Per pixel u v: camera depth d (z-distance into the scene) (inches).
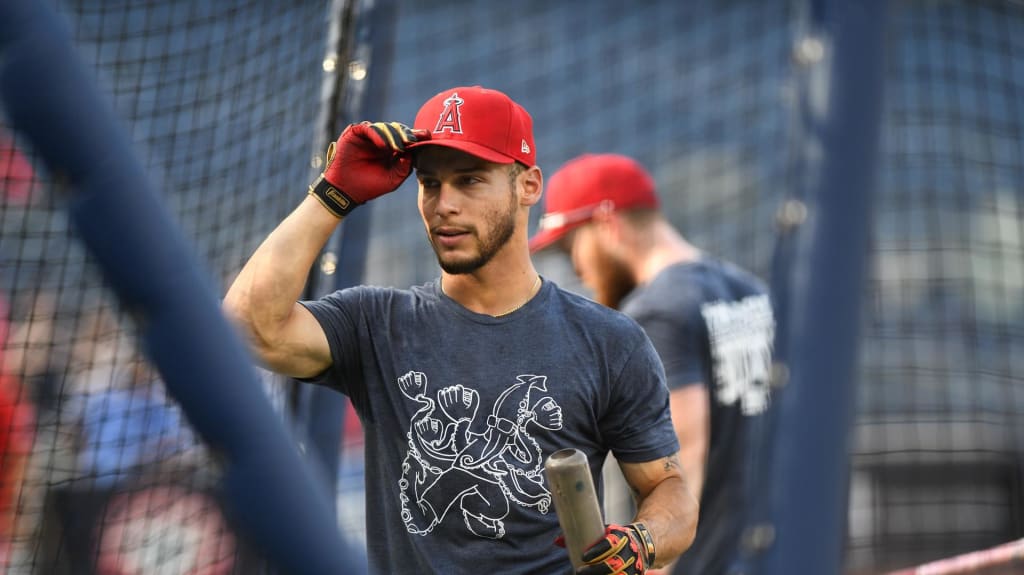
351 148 366.0
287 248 362.0
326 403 515.8
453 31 1375.5
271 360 366.3
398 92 1360.7
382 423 377.7
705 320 593.0
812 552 482.6
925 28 815.7
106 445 605.0
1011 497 987.3
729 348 599.8
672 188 1154.0
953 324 987.9
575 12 1381.6
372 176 367.6
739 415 599.8
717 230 1096.8
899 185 943.7
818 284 482.3
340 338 377.7
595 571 321.7
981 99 883.4
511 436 368.8
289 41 538.0
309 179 522.6
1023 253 977.5
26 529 624.4
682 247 631.2
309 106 528.4
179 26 561.3
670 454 386.0
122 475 603.5
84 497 610.9
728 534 589.6
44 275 599.5
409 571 375.6
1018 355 983.6
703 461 576.7
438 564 369.1
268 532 190.1
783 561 482.6
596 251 636.7
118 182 175.9
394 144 354.0
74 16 557.6
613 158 644.7
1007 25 836.6
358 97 513.7
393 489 376.8
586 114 1350.9
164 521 552.1
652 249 629.0
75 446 623.5
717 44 1312.7
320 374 379.9
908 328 981.8
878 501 964.6
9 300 612.4
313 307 377.4
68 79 172.4
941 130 901.2
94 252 178.1
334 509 204.7
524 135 374.0
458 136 362.3
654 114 1321.4
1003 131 903.7
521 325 376.2
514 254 376.8
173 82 560.1
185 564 530.3
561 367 373.1
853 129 481.4
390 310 382.6
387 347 378.0
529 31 1385.3
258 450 186.5
